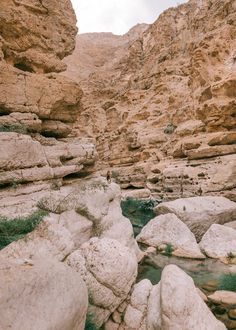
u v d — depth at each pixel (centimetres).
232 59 2550
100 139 4200
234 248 1120
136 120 3850
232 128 2103
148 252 1177
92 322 579
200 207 1484
